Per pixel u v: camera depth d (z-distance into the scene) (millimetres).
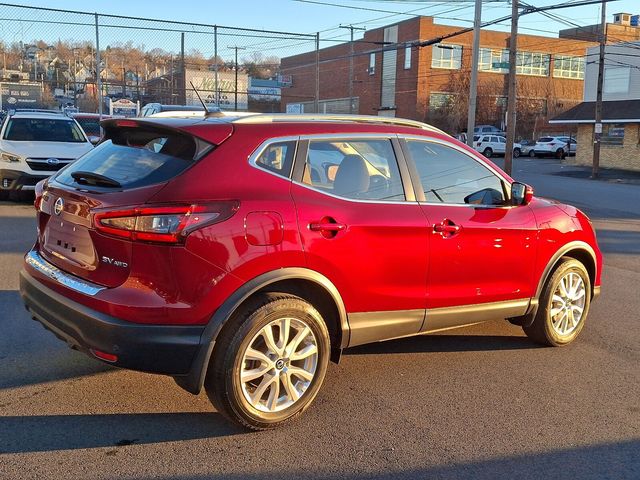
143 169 3691
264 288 3736
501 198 4941
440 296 4473
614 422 4039
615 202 19172
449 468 3438
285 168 3848
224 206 3502
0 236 9273
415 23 53469
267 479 3268
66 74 34844
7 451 3439
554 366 5004
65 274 3811
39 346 5039
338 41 28203
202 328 3461
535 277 5082
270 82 65375
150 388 4324
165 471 3305
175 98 34719
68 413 3922
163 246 3355
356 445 3648
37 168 11922
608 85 38250
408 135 4484
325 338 3910
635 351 5395
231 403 3596
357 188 4129
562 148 48469
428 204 4422
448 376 4734
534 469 3449
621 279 8258
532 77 59656
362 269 4027
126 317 3369
